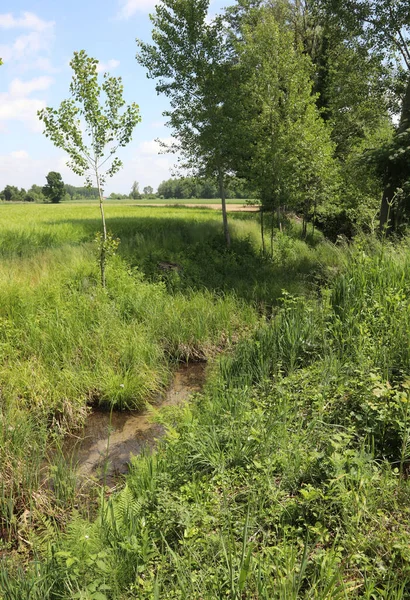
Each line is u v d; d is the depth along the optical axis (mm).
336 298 7316
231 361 7059
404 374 4953
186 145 16719
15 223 21875
